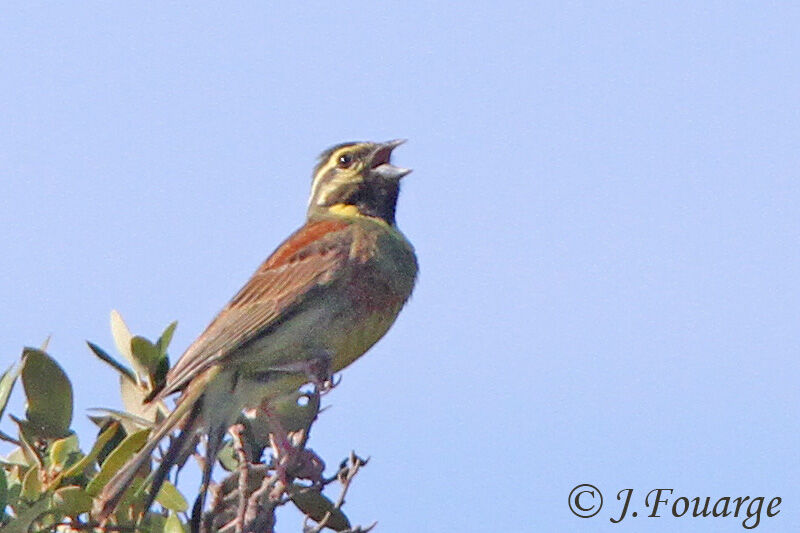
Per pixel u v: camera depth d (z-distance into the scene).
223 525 8.40
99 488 7.64
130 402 9.18
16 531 7.06
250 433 9.45
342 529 8.61
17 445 8.53
